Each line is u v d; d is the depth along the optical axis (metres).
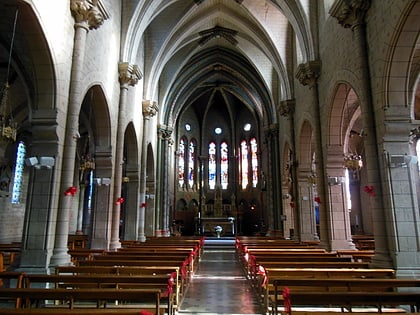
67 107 11.06
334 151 15.21
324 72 15.80
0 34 12.15
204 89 39.12
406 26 8.97
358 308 8.05
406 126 9.78
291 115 22.25
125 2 17.81
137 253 12.63
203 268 15.80
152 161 26.77
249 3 22.03
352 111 19.83
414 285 6.27
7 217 21.83
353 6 11.10
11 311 4.01
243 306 8.73
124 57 17.48
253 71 31.09
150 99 23.58
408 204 9.63
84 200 31.72
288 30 22.61
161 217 29.59
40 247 9.84
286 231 25.56
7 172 21.72
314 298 5.04
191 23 24.42
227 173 44.88
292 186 21.66
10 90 18.20
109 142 15.80
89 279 6.73
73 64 11.40
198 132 45.53
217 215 41.22
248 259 12.64
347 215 15.08
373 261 9.92
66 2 11.07
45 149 10.37
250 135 43.59
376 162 10.28
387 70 9.77
